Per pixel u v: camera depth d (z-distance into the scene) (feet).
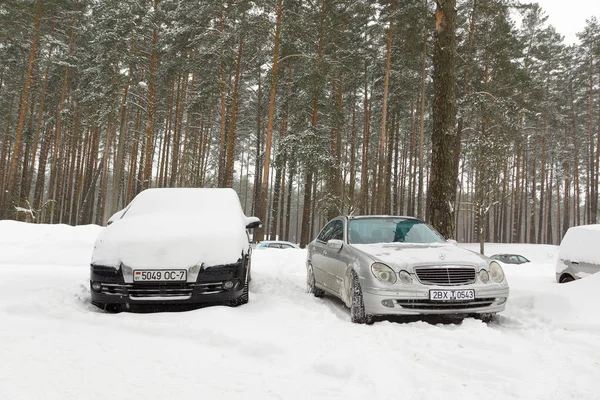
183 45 79.92
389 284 14.32
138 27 82.99
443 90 25.86
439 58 26.25
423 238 18.58
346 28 87.71
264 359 9.62
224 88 76.48
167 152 121.90
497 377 8.95
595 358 10.69
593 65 123.65
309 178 86.02
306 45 71.36
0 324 11.34
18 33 86.02
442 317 16.24
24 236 44.27
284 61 73.67
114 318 12.82
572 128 135.85
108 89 82.74
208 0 73.26
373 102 112.68
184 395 7.13
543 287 19.52
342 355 9.39
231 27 71.51
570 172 150.00
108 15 83.25
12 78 98.63
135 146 106.73
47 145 107.96
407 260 14.97
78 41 99.40
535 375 9.26
